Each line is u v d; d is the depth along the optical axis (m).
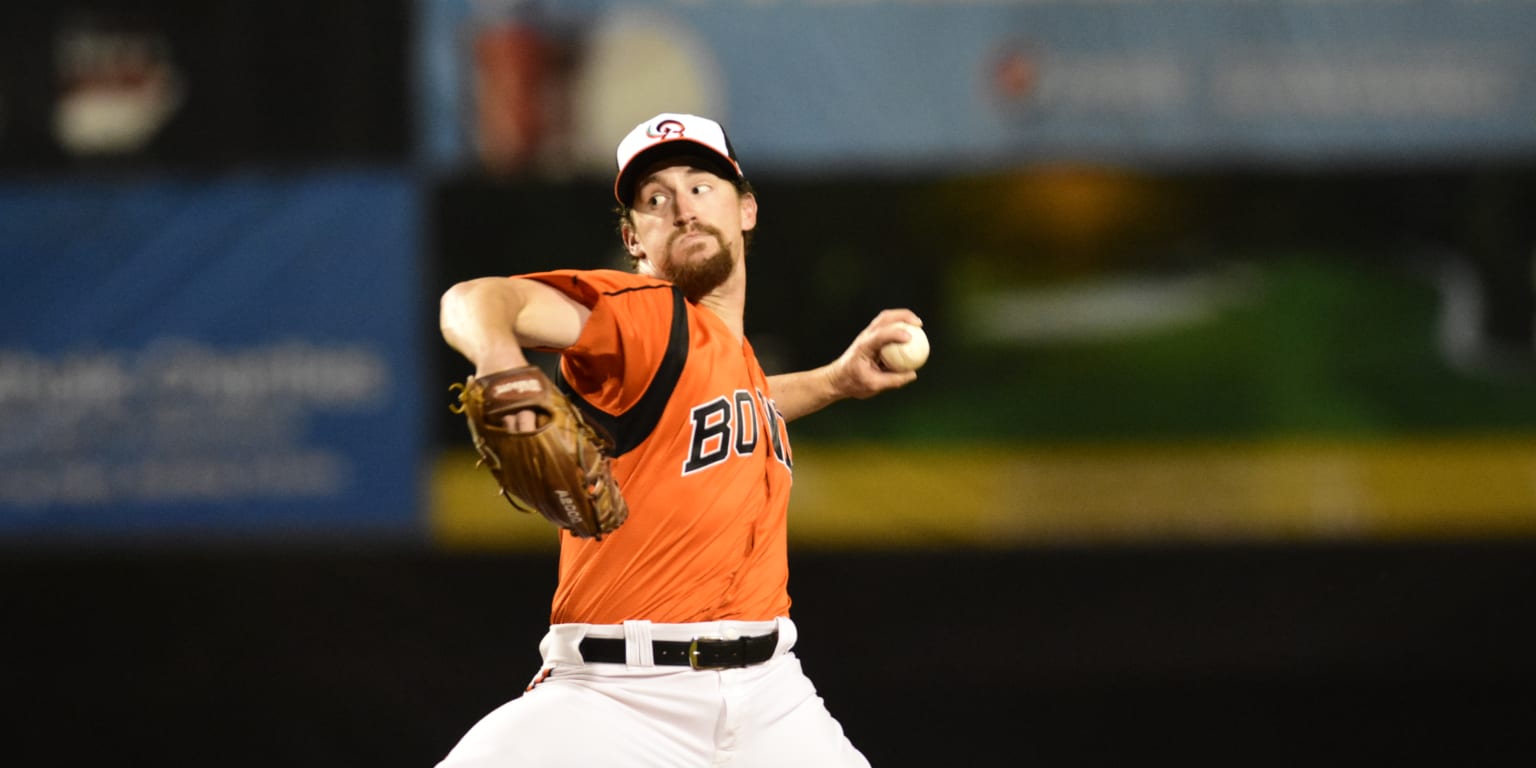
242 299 20.27
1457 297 20.02
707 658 8.78
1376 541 20.03
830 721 9.57
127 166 20.23
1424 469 20.00
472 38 20.31
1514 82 20.00
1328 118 20.14
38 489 20.08
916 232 20.33
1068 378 20.25
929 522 20.23
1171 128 20.22
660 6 20.30
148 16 20.28
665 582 8.76
